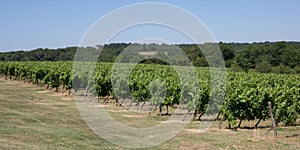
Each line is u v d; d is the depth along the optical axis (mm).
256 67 46000
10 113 14711
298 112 15195
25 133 10406
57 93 25859
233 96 13078
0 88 28312
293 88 16609
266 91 13273
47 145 9156
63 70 26578
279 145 10516
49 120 13758
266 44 52000
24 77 36250
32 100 21141
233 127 13891
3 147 8258
